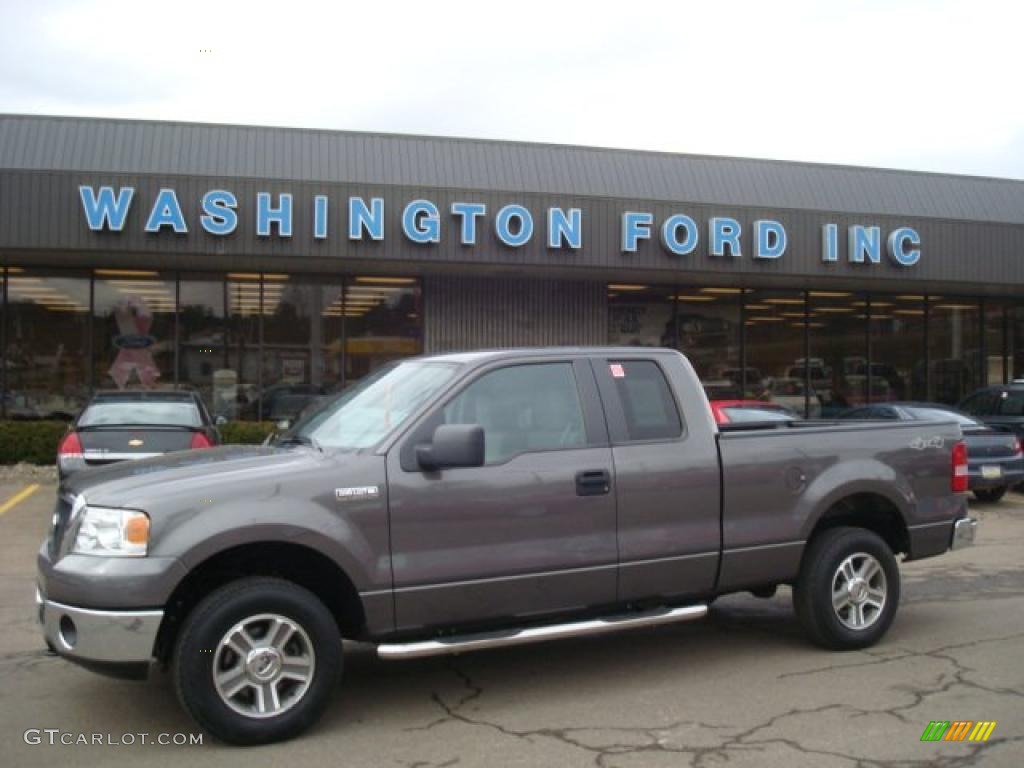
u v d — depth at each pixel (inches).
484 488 200.2
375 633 191.9
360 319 706.2
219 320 689.6
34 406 668.7
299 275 698.8
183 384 684.7
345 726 192.4
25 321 668.7
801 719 193.6
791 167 776.9
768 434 234.2
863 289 803.4
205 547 177.6
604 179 722.2
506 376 212.7
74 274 674.2
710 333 779.4
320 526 185.8
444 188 617.6
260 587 182.4
